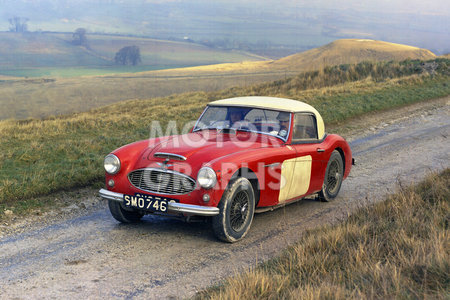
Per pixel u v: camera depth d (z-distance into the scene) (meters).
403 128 14.84
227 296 3.26
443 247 3.94
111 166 5.12
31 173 7.46
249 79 104.31
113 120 14.78
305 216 6.15
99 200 6.79
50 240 5.05
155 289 3.85
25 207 6.17
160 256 4.61
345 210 6.41
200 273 4.20
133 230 5.45
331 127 14.94
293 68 157.12
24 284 3.88
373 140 12.88
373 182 8.20
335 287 3.29
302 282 3.62
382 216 5.31
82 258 4.52
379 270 3.52
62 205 6.43
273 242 5.09
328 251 4.28
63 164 8.24
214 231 4.88
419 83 25.42
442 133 13.63
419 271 3.57
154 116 16.06
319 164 6.30
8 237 5.12
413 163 9.76
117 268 4.28
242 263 4.45
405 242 4.21
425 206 5.48
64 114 23.92
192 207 4.64
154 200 4.84
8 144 10.34
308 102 18.81
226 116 6.06
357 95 20.97
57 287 3.83
